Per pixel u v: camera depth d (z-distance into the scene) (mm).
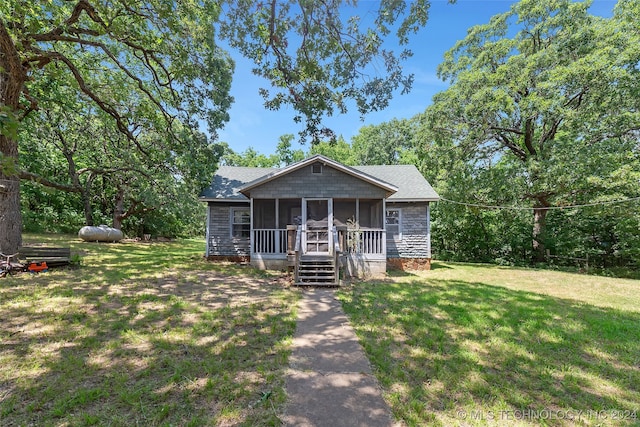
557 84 11914
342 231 10648
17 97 8250
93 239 16656
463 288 8312
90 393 2908
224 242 12719
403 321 5309
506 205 14211
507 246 16219
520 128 15039
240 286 7977
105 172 15242
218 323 4984
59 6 8453
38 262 8438
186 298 6465
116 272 8828
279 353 3955
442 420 2686
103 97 11164
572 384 3357
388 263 12656
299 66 6359
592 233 15188
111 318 5020
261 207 13156
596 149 11867
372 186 10836
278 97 7020
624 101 11766
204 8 7707
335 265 8711
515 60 13000
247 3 5531
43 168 17594
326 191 10883
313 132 7246
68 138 15789
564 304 6656
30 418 2570
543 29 13438
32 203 19469
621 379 3484
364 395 3037
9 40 7012
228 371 3447
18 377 3174
